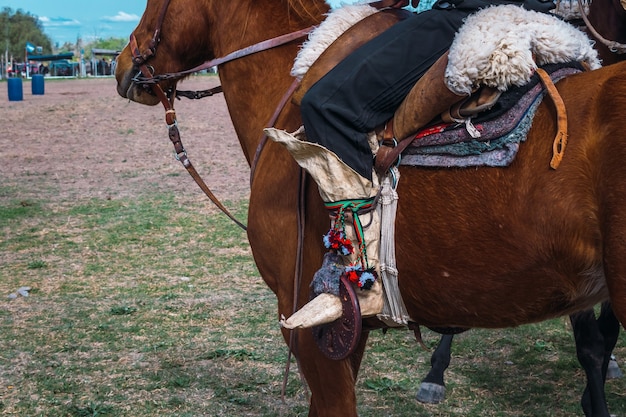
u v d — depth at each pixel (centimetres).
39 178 1359
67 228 995
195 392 516
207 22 400
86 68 7112
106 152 1633
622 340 598
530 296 268
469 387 517
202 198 1165
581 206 246
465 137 273
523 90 270
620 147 237
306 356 337
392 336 614
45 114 2350
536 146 260
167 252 877
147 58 412
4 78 6281
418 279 289
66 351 590
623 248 233
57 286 760
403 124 289
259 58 377
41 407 496
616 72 252
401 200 289
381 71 295
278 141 301
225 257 852
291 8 371
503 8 280
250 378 536
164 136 1853
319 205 320
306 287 332
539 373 537
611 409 482
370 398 505
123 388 523
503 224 262
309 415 369
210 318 662
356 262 299
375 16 325
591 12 454
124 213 1074
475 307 281
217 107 2494
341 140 297
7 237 954
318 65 316
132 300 713
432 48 297
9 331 634
